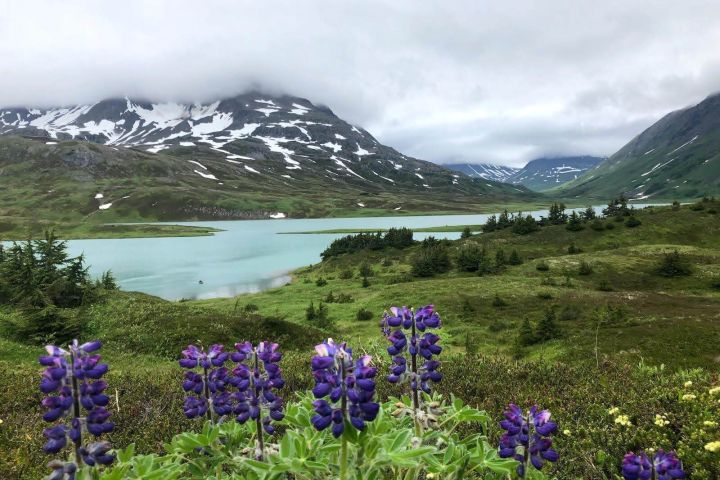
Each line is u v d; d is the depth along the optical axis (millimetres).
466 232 105062
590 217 104000
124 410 8977
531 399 8695
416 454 3191
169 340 24359
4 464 6125
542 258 78375
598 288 60312
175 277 85312
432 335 3824
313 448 3535
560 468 5602
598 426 6941
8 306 30422
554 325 30672
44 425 8203
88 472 3072
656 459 3539
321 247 129000
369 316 47000
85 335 24438
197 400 4035
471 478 4391
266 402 3807
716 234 85125
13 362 18594
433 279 71500
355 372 3127
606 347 23312
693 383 8266
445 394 9398
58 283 31031
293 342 27406
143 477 3434
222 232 177250
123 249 129625
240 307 57281
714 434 5922
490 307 47812
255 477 3572
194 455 3996
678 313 36531
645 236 87375
